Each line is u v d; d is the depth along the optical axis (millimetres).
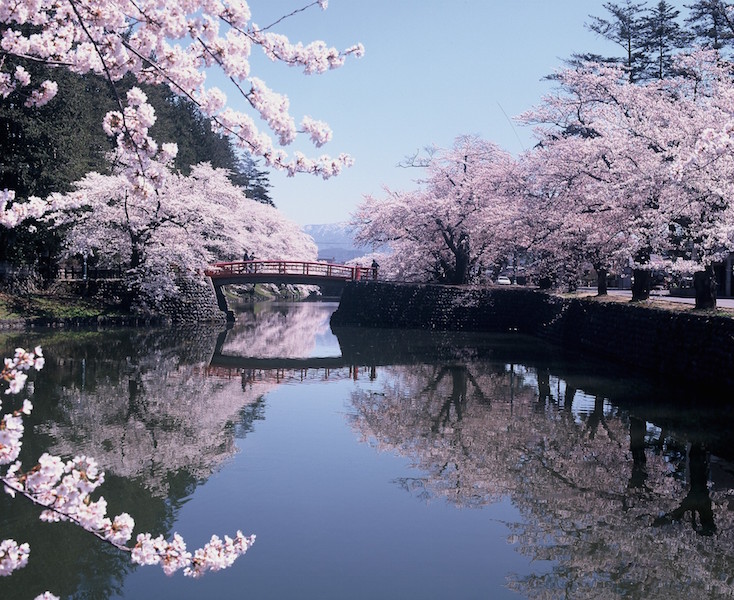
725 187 13586
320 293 70875
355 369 19422
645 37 34719
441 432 12398
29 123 23859
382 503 8820
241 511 8414
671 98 21562
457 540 7734
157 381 16672
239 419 13227
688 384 14875
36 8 3814
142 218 26938
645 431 11984
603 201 19188
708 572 7008
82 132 27078
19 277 26969
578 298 23375
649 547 7598
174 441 11484
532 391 15820
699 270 15352
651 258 17625
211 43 4062
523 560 7238
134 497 8805
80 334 23828
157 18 3945
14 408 13203
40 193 25109
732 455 10625
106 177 26859
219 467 10125
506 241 30391
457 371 18766
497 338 26438
